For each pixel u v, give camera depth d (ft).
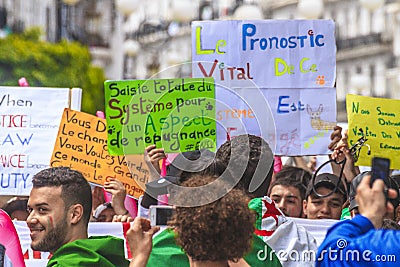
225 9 228.43
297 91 28.68
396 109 28.17
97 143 28.07
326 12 233.14
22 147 29.19
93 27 229.86
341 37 230.68
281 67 28.71
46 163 29.22
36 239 23.29
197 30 28.71
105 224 24.31
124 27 249.55
